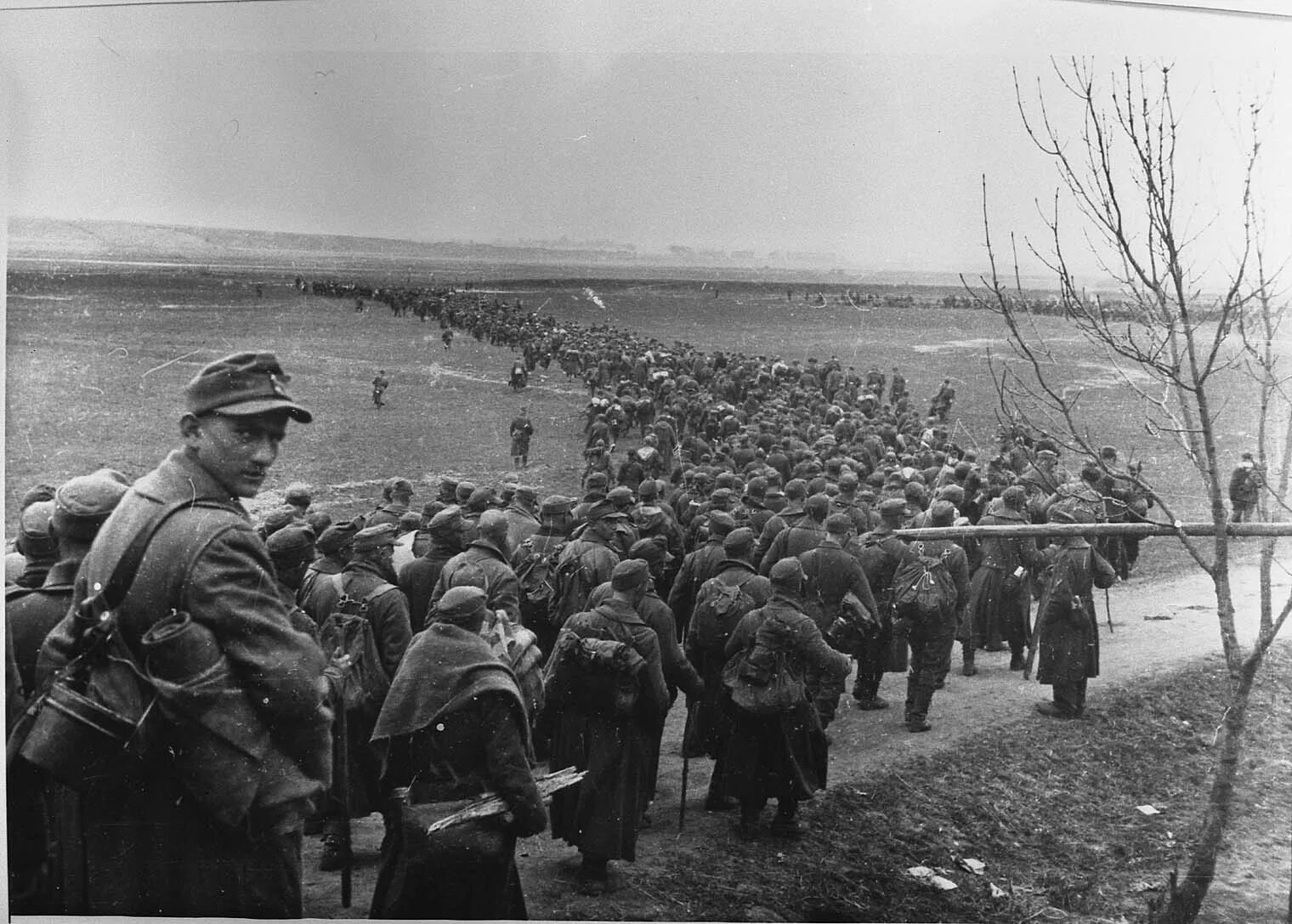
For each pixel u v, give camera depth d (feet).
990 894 22.52
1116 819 23.95
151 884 18.35
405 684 15.58
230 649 16.79
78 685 16.87
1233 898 23.15
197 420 17.28
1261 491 27.81
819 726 22.02
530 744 16.93
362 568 20.17
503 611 20.17
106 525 17.12
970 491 29.14
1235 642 22.84
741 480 29.19
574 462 30.63
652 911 20.76
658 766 22.08
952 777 24.11
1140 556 29.58
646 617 19.67
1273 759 25.35
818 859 22.29
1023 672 27.48
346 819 19.77
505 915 16.70
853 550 24.44
